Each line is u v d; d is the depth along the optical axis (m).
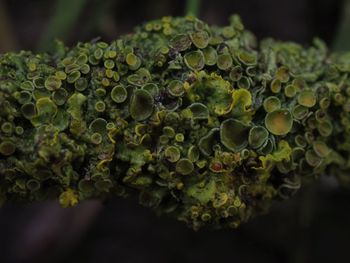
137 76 0.11
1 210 0.21
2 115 0.11
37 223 0.21
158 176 0.11
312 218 0.21
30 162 0.11
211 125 0.11
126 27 0.21
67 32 0.19
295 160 0.12
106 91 0.11
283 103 0.12
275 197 0.12
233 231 0.21
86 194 0.11
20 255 0.21
